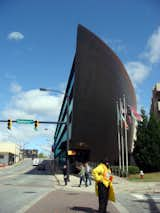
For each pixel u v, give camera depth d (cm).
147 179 3806
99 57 6150
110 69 6381
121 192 2545
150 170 4781
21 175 5444
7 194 2019
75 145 6331
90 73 6053
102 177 1183
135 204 1686
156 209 1487
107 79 6312
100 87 6194
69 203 1571
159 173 4488
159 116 7288
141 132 4869
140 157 4806
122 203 1719
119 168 4706
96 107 6178
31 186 2902
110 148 6538
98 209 1308
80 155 6438
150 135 4819
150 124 4869
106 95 6297
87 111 6100
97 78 6144
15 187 2688
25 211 1243
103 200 1176
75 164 6303
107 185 1178
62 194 2147
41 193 2153
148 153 4759
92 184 3341
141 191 2608
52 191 2403
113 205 1573
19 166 11900
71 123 6231
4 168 10000
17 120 4034
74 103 6006
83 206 1458
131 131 7200
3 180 3812
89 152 6412
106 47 6319
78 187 2970
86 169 3070
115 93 6531
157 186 2952
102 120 6284
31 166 11838
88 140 6281
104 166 1202
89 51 6009
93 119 6184
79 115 6059
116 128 6538
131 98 7800
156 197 2122
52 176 5134
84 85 6006
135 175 4412
